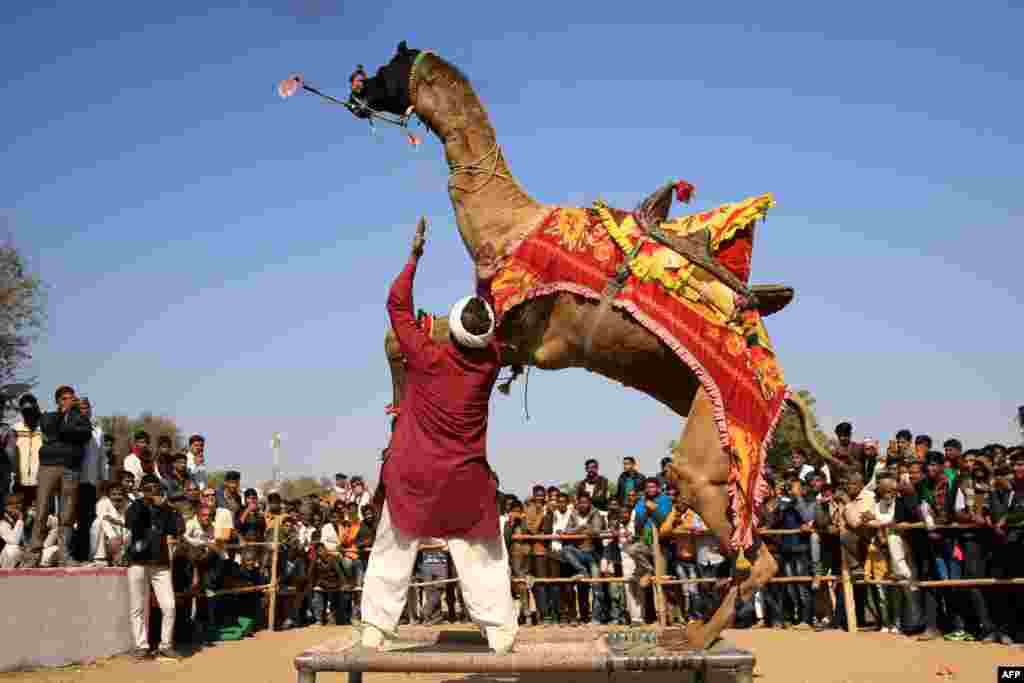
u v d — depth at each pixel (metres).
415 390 5.00
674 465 5.47
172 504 10.95
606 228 5.80
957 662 8.24
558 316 5.81
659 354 5.65
